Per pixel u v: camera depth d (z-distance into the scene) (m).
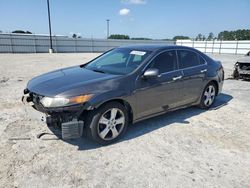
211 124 4.91
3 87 8.11
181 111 5.68
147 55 4.46
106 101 3.67
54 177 2.99
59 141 3.92
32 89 3.79
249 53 11.39
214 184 2.97
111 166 3.27
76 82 3.77
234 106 6.25
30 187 2.79
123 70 4.28
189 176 3.11
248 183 3.02
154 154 3.63
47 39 40.81
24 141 3.89
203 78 5.44
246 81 10.30
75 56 29.09
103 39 46.31
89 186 2.85
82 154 3.55
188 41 51.34
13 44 38.16
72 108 3.40
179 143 4.02
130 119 4.25
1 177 2.95
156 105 4.48
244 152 3.80
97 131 3.70
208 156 3.63
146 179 3.02
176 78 4.72
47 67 15.27
